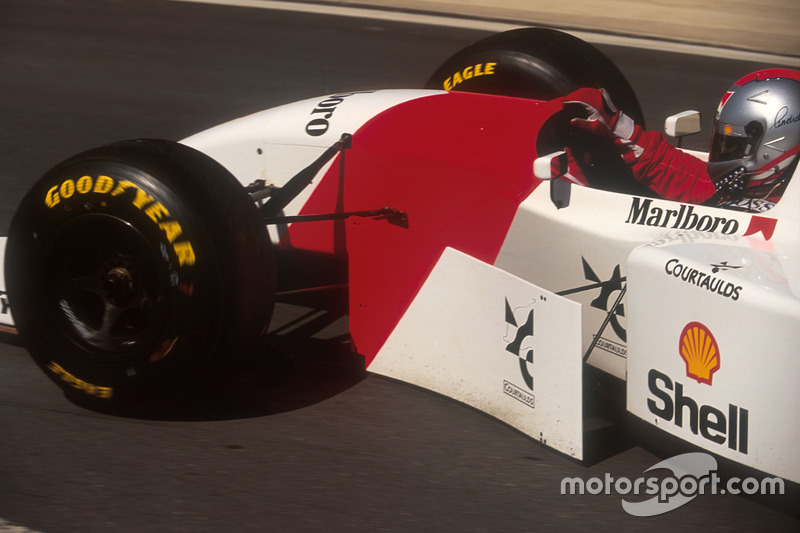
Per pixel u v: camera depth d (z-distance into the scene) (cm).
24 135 1325
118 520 553
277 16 2058
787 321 527
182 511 564
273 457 627
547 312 617
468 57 943
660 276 589
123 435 648
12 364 745
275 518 560
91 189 645
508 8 2159
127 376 658
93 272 667
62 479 592
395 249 723
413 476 611
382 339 733
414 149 736
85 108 1459
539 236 685
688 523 571
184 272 629
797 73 636
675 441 595
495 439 659
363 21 2020
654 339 598
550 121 746
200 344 638
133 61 1722
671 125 776
